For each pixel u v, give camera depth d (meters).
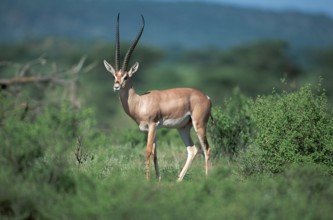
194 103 32.97
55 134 26.48
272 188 24.91
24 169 24.45
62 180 24.42
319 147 30.89
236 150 37.53
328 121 31.14
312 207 22.47
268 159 31.11
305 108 30.89
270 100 32.84
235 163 35.03
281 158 30.50
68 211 21.91
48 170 24.48
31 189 23.11
